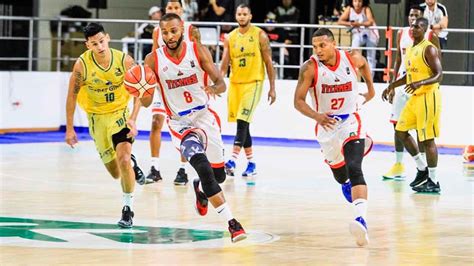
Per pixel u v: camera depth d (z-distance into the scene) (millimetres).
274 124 20344
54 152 17406
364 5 20391
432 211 11367
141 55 20328
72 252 8250
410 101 13172
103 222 9969
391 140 19688
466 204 12031
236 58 14383
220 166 9680
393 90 13438
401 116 13297
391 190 13281
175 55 9234
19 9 21875
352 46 19453
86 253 8211
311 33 21375
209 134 9469
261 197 12203
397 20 21641
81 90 9836
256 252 8477
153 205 11266
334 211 11117
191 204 11391
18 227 9547
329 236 9430
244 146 14664
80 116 21516
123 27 23172
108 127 9742
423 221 10570
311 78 9172
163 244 8742
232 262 7980
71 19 20656
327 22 20578
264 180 14062
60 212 10617
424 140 13117
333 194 12609
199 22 19844
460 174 15555
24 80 20781
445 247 8969
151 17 20766
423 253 8617
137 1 23281
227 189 12945
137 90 9109
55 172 14414
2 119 20453
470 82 21047
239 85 14469
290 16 21250
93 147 18484
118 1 23016
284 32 20891
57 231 9336
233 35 14430
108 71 9578
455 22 21297
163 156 17156
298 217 10633
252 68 14352
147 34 20750
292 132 20266
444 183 14273
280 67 19750
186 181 13328
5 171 14414
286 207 11375
